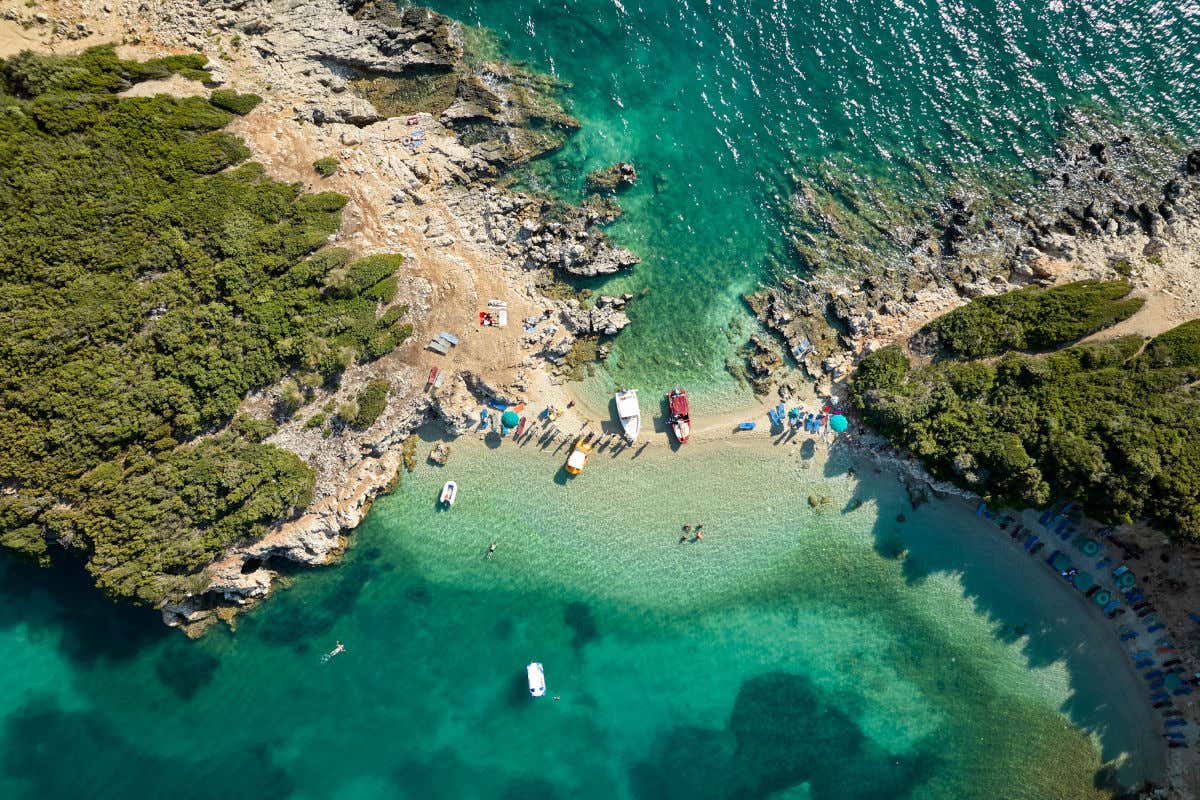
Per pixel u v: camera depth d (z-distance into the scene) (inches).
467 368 1950.1
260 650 1942.7
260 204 1820.9
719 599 1956.2
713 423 1967.3
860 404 1872.5
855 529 1942.7
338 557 1950.1
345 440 1889.8
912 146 2049.7
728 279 2032.5
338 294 1854.1
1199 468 1592.0
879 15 2073.1
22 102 1656.0
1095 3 2038.6
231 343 1754.4
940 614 1927.9
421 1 2042.3
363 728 1931.6
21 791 1863.9
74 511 1657.2
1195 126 1987.0
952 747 1914.4
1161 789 1830.7
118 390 1669.5
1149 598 1829.5
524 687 1943.9
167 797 1882.4
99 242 1672.0
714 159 2057.1
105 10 1828.2
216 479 1737.2
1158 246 1904.5
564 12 2063.2
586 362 1996.8
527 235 2016.5
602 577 1958.7
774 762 1930.4
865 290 1996.8
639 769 1927.9
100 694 1914.4
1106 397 1724.9
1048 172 2001.7
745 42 2071.9
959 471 1774.1
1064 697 1888.5
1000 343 1843.0
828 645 1951.3
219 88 1881.2
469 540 1971.0
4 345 1563.7
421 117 2022.6
